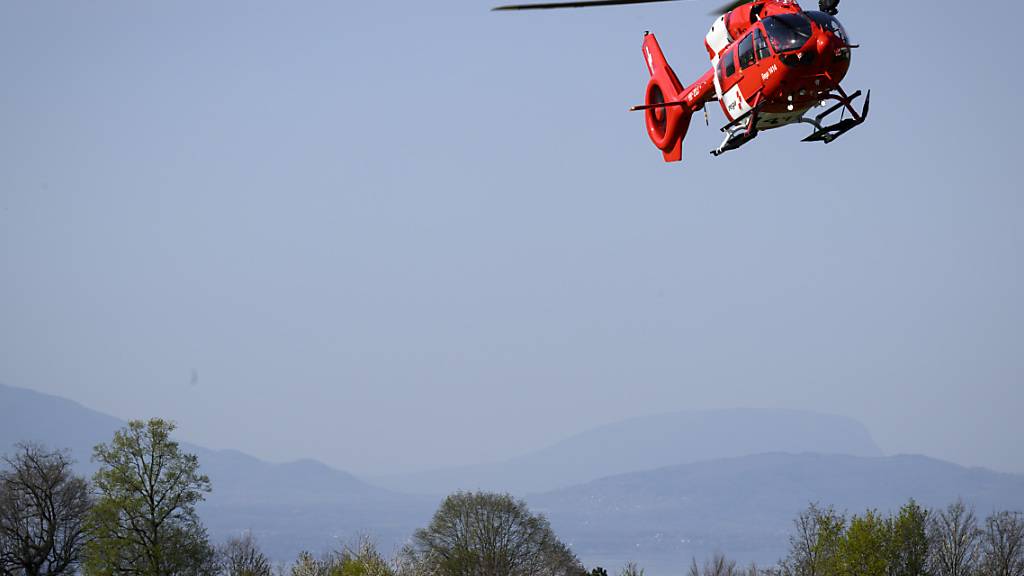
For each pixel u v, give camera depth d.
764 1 99.00
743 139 99.06
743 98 98.19
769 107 96.06
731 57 98.94
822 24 91.94
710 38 105.00
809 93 94.12
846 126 93.31
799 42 91.75
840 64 92.38
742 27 99.69
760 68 94.56
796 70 92.31
